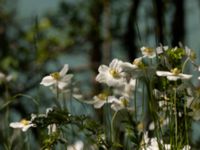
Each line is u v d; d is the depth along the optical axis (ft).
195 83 12.55
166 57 10.77
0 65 33.71
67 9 37.68
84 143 11.97
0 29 36.65
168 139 11.01
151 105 10.78
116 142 11.32
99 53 35.73
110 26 33.68
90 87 30.99
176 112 10.77
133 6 30.53
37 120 10.89
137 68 10.70
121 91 12.61
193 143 13.57
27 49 34.55
